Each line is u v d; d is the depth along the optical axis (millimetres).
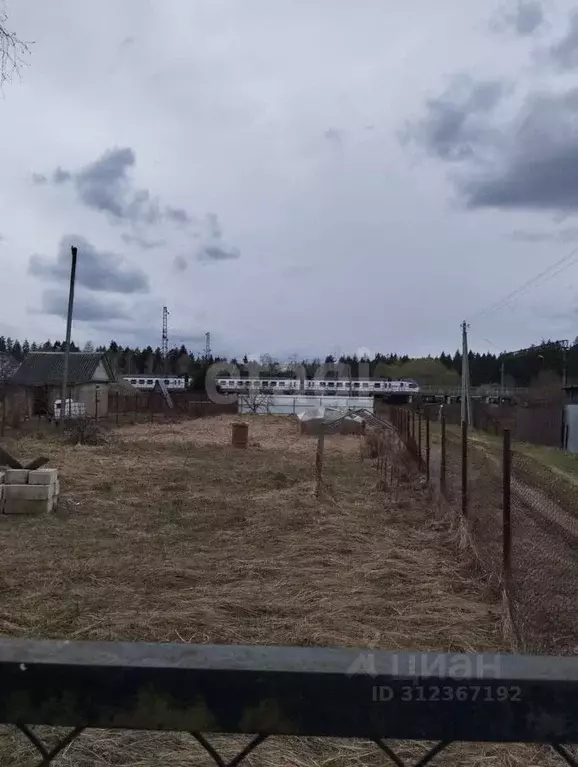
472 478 13922
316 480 12844
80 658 1128
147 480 13484
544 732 1113
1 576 6879
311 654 1170
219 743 3393
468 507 8688
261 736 1163
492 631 5547
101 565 7406
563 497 12266
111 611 5898
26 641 1199
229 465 16422
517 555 7699
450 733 1116
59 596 6293
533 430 28922
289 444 24375
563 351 41594
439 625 5652
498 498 11688
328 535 8969
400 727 1117
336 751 3385
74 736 1195
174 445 21281
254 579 7035
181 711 1116
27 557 7711
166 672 1112
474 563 7383
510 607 5430
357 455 20234
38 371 43375
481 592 6566
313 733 1120
